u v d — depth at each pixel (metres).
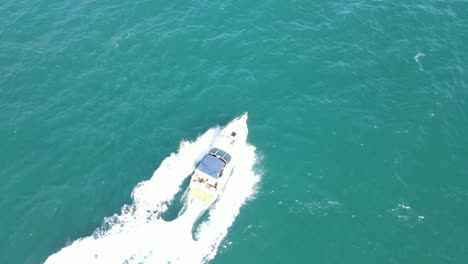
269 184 47.56
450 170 49.38
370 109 55.38
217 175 45.06
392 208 45.84
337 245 42.81
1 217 45.09
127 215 44.16
